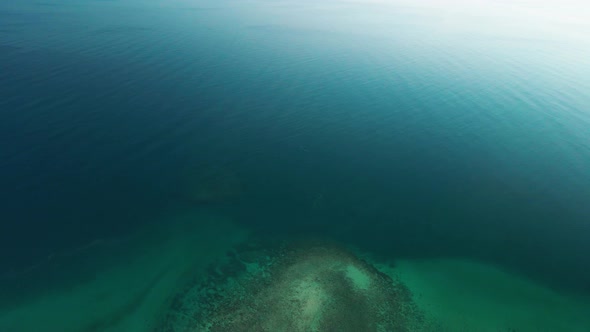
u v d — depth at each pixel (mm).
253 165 41688
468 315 26250
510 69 72938
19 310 24891
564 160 45531
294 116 52156
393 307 26312
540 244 32938
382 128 50750
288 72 65812
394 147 46688
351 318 25250
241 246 31016
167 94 53688
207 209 34875
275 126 49375
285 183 39219
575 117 55906
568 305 27484
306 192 38062
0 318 24266
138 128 45094
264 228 33156
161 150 41906
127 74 58000
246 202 36188
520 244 32844
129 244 30484
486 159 45062
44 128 42438
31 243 29516
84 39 71375
